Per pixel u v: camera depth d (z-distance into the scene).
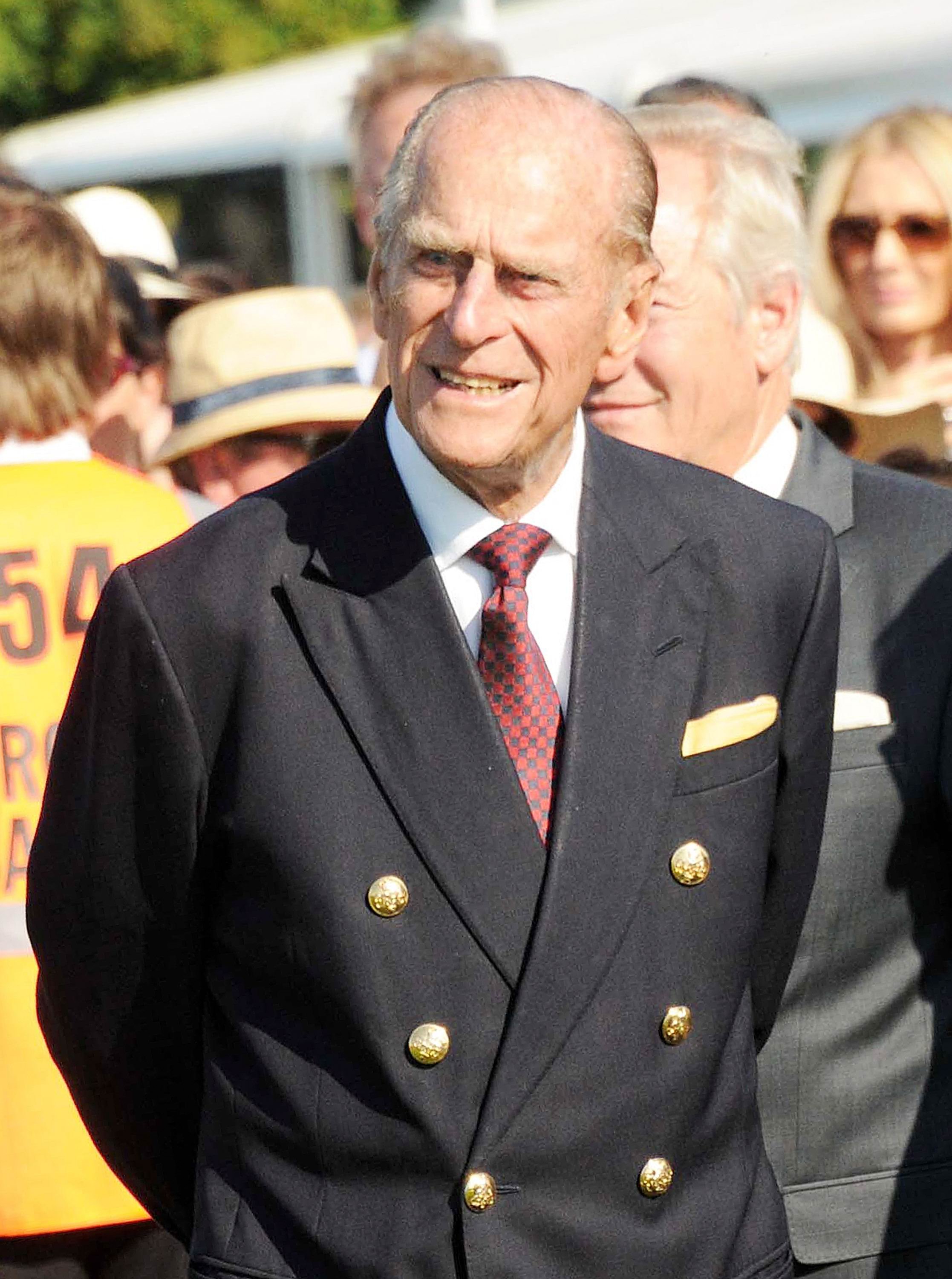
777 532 5.89
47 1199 7.49
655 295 6.92
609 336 5.62
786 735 5.87
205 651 5.51
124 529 7.81
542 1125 5.33
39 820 6.19
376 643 5.51
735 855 5.62
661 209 6.96
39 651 7.62
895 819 6.40
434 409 5.33
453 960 5.36
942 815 6.45
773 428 7.18
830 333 9.49
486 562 5.56
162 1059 5.97
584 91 5.51
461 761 5.42
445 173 5.27
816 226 11.75
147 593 5.56
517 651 5.52
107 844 5.70
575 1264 5.36
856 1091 6.42
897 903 6.45
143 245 13.51
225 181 29.05
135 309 10.64
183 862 5.62
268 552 5.60
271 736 5.46
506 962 5.36
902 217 11.44
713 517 5.86
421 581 5.53
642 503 5.79
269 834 5.41
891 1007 6.45
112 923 5.77
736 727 5.65
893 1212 6.41
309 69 31.28
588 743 5.46
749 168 7.05
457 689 5.46
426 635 5.49
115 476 7.99
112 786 5.64
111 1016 5.93
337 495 5.68
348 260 27.09
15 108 41.84
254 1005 5.52
